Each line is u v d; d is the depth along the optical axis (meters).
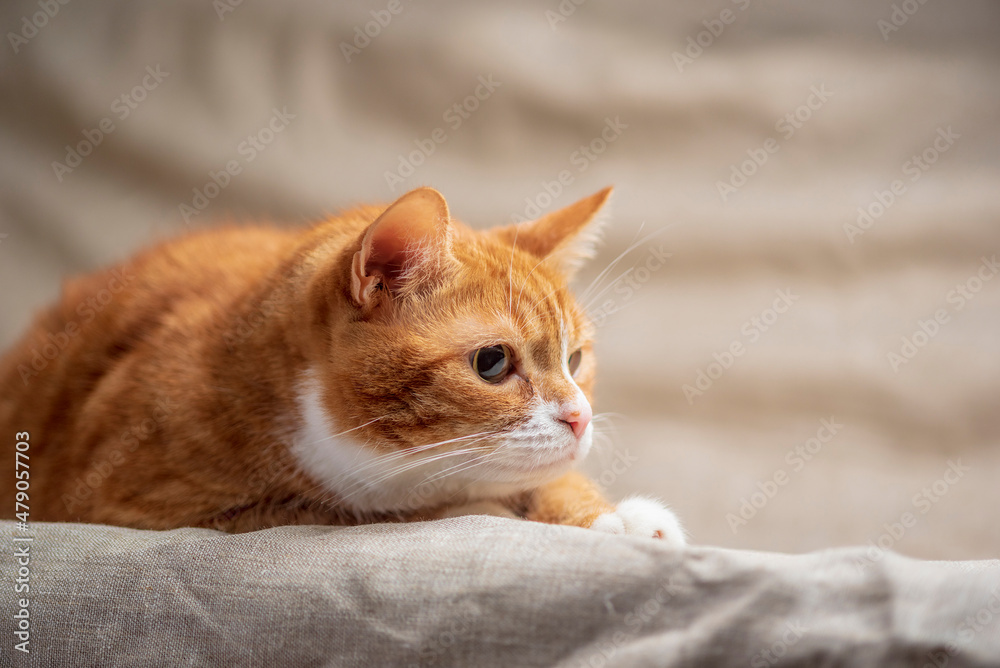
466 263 1.61
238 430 1.58
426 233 1.50
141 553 1.34
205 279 1.95
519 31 3.51
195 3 3.37
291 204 3.43
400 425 1.49
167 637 1.26
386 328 1.52
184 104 3.38
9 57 3.27
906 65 3.46
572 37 3.53
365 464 1.55
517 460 1.53
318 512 1.63
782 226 3.40
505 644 1.15
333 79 3.47
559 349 1.64
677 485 2.77
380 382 1.49
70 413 1.81
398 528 1.38
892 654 1.07
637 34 3.53
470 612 1.17
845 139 3.46
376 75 3.48
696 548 1.21
